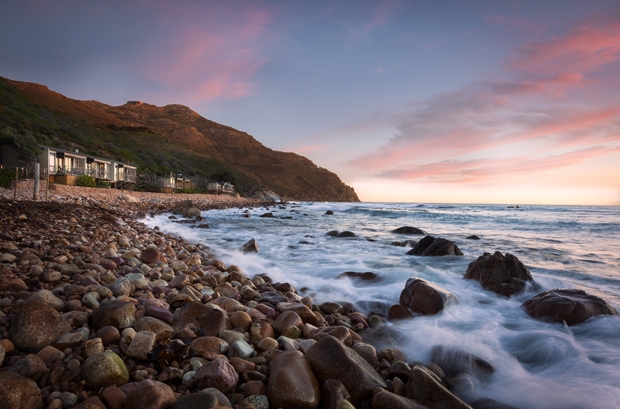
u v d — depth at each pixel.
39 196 26.06
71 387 2.93
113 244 9.16
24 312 3.52
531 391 3.90
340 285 8.12
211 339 3.94
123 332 3.80
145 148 114.25
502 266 8.10
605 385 3.92
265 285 7.74
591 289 8.08
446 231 23.75
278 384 3.18
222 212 44.69
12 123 60.34
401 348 4.84
